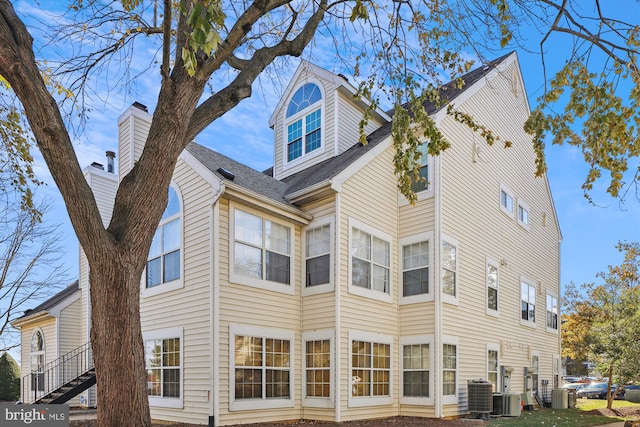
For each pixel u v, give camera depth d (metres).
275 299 12.01
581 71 6.68
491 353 16.11
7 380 26.64
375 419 12.29
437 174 13.98
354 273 12.62
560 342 22.91
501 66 18.73
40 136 5.37
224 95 6.72
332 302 11.99
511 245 18.59
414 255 14.08
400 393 13.51
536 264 20.97
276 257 12.30
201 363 10.49
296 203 13.25
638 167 6.47
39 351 19.03
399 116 8.79
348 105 16.27
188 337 10.97
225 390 10.34
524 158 20.64
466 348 14.47
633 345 18.31
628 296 19.38
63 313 18.05
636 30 6.02
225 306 10.70
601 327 19.72
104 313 5.45
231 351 10.60
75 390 12.95
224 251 10.95
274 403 11.38
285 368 11.97
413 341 13.54
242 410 10.58
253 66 7.09
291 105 17.59
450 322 13.75
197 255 11.16
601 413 17.20
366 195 13.41
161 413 11.37
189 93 6.08
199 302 10.84
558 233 24.25
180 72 6.09
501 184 18.17
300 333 12.54
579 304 23.19
